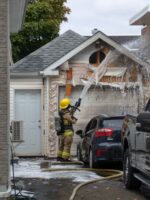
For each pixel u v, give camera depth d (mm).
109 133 15695
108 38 20797
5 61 10055
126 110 21156
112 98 21281
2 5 10047
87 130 18016
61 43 22672
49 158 20422
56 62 20609
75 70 21000
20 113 21188
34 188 12133
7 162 10000
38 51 22156
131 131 11945
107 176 14430
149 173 10297
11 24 14609
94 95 21234
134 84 21156
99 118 16391
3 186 9953
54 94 20859
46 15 31016
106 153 15602
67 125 18734
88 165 17266
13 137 11844
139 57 21250
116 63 21172
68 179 13742
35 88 21172
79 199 10852
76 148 20875
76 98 21219
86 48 20984
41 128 21156
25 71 21016
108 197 11094
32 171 15500
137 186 12008
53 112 20844
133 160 11664
